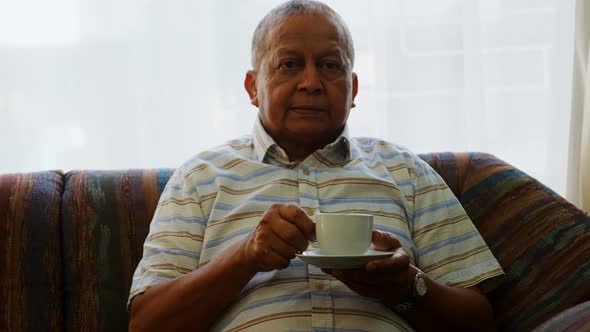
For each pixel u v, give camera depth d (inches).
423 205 58.9
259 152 59.7
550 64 86.3
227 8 84.8
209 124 84.7
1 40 82.4
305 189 56.5
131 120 83.9
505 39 86.4
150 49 84.0
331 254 45.5
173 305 49.8
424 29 85.3
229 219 55.4
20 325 59.1
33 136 82.9
